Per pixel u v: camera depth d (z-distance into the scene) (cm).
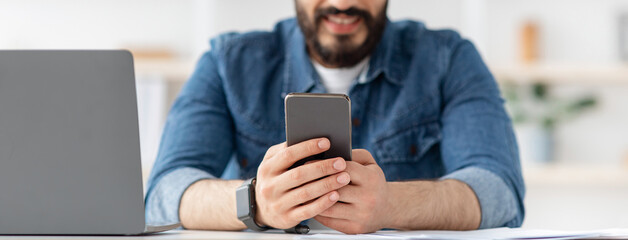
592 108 303
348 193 92
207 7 279
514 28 300
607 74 283
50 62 79
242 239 75
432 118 147
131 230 81
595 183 278
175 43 299
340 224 94
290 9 297
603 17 298
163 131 144
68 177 81
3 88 80
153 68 278
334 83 152
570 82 302
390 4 297
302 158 90
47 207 81
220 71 152
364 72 151
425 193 105
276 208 91
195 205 108
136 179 81
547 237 75
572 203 306
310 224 120
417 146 147
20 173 81
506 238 74
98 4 298
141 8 299
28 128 80
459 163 133
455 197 108
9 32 296
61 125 80
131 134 81
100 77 80
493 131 134
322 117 90
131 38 299
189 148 137
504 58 299
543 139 291
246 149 150
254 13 296
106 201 81
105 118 80
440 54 150
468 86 144
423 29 156
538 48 293
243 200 95
